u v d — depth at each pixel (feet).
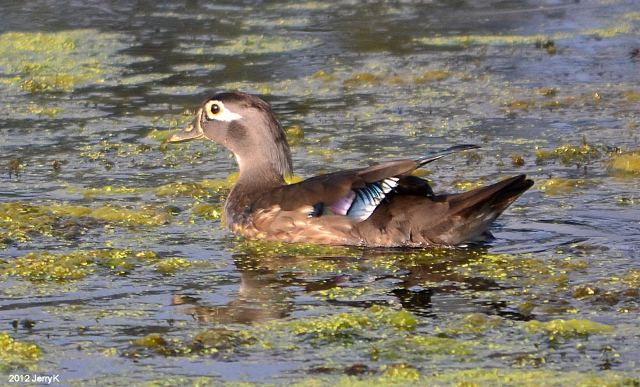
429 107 71.20
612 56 82.02
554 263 44.88
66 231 50.42
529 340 37.65
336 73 79.66
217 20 94.73
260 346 37.60
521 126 66.69
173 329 39.22
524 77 77.56
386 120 68.69
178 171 60.49
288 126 67.77
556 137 64.28
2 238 49.37
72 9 98.07
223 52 85.46
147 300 42.09
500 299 41.32
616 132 64.90
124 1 100.94
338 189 48.39
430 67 80.48
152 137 66.85
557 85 75.41
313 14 96.48
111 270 45.37
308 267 45.44
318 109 71.46
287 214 48.73
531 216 51.01
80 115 71.41
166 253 47.62
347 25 92.58
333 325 39.04
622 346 36.96
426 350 37.06
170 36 89.92
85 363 36.55
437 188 55.67
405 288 42.75
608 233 48.49
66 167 61.16
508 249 46.85
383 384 34.58
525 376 34.91
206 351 37.24
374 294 42.22
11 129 68.69
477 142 63.87
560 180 55.83
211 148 65.00
